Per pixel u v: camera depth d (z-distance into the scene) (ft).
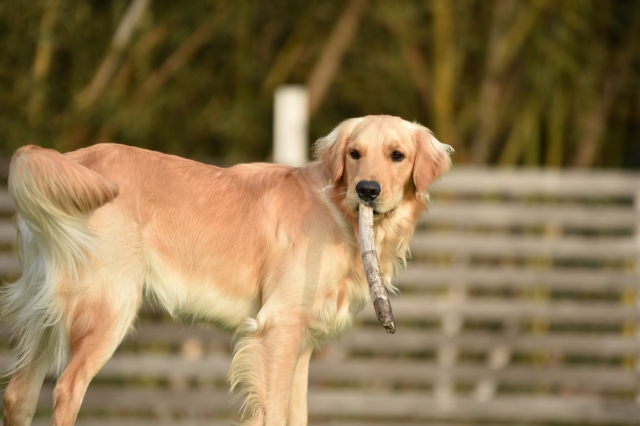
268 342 20.45
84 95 43.52
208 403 38.91
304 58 50.75
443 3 46.42
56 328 19.62
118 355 38.83
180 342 38.88
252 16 48.78
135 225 19.94
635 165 53.78
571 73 47.98
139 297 19.83
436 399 39.27
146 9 45.73
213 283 21.01
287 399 20.49
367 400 39.29
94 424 37.60
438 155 21.40
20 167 18.21
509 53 47.65
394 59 49.73
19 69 43.04
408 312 39.50
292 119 39.29
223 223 21.01
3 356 35.91
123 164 20.33
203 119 48.11
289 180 21.58
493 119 48.24
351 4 49.03
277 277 20.71
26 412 19.75
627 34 49.67
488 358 44.21
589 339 39.58
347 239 20.97
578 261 44.88
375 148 20.56
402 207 21.50
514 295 43.83
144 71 46.16
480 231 43.47
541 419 39.73
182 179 21.06
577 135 49.21
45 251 19.13
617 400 40.06
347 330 21.74
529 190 39.47
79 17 43.83
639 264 39.27
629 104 51.37
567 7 47.06
